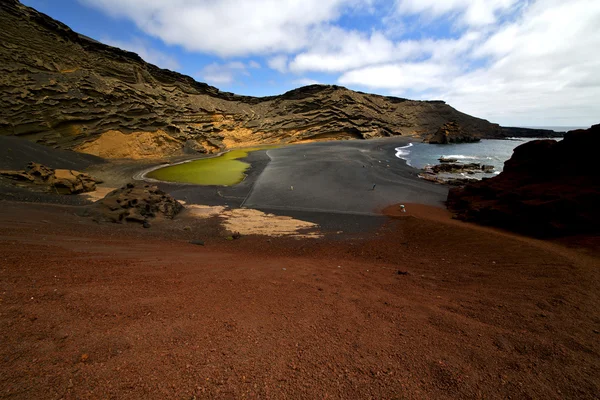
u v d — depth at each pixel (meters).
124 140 47.16
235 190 30.09
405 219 19.95
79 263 6.36
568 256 9.91
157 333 3.62
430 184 32.78
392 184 32.22
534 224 15.79
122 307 4.21
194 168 42.41
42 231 10.41
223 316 4.46
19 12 42.22
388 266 10.45
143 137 49.84
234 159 52.09
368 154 56.34
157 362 3.04
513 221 16.98
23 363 2.68
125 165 41.31
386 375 3.26
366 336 4.20
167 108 59.81
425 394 2.98
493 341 4.11
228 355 3.37
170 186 31.28
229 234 17.30
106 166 39.41
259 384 2.93
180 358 3.17
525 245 11.58
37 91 39.53
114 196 19.00
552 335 4.27
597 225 13.43
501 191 20.20
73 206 19.38
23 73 40.22
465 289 6.95
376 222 20.38
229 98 90.62
